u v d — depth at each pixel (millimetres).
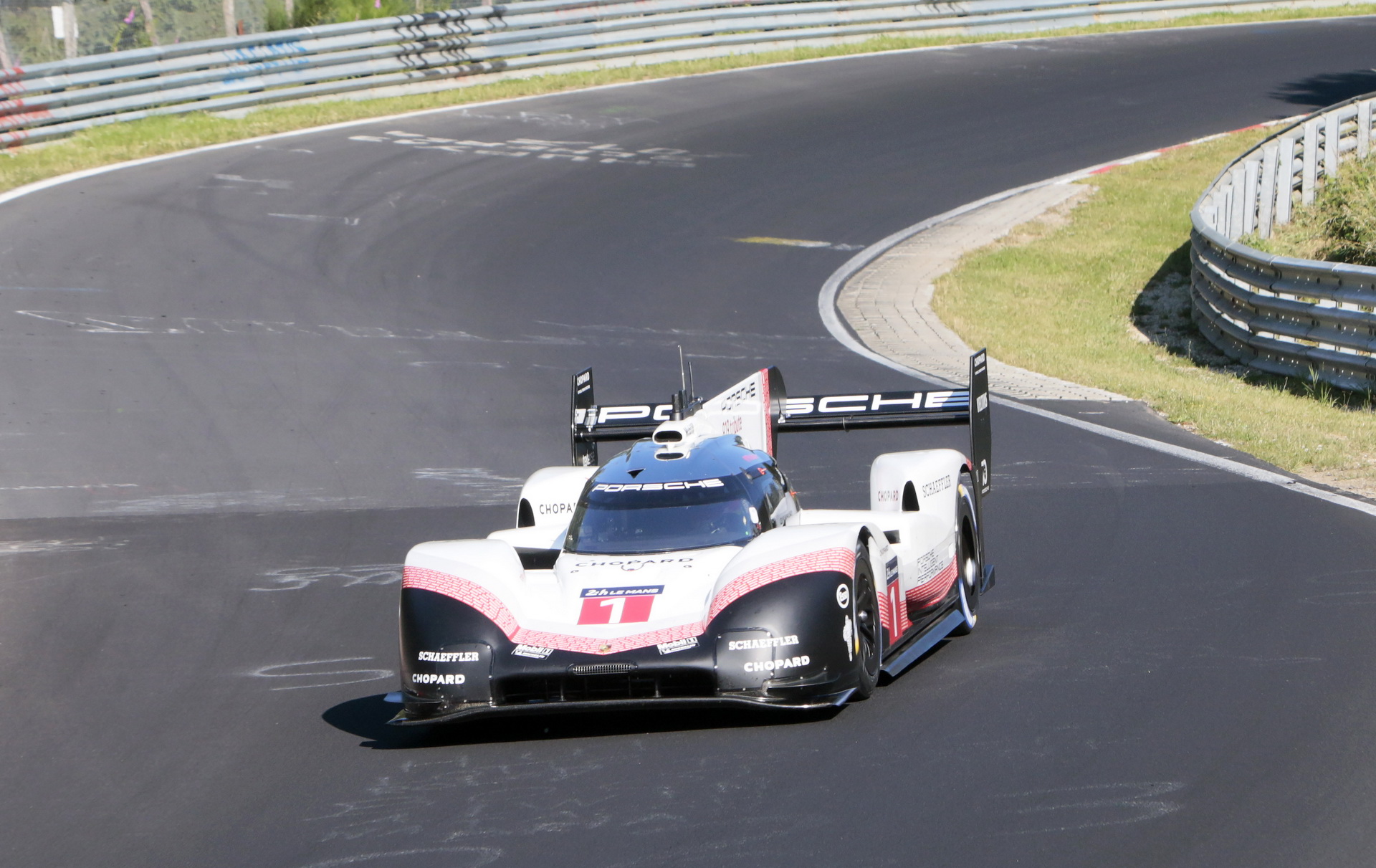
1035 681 23906
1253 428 47375
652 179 100750
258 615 31859
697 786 19609
